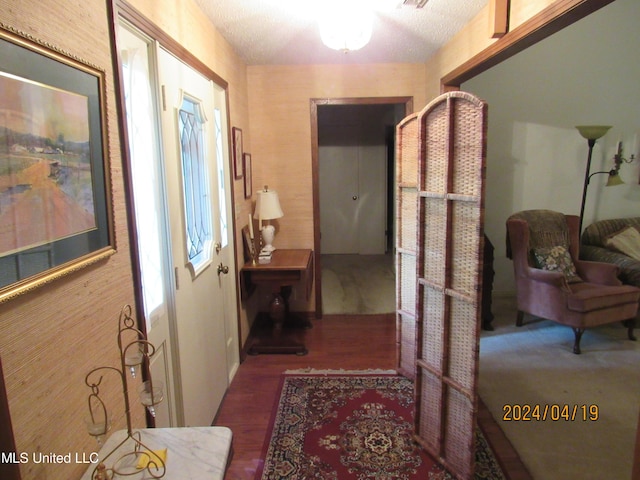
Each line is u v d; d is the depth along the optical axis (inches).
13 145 32.8
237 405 101.0
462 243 70.1
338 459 81.7
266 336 139.1
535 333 139.0
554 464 79.7
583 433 88.7
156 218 68.1
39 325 36.6
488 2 85.8
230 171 111.9
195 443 44.1
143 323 57.3
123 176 53.1
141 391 41.8
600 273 136.4
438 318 77.2
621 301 125.5
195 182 86.1
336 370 118.1
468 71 101.8
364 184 248.2
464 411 72.9
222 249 106.3
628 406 98.0
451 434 76.8
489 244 137.5
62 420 39.9
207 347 91.2
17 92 33.3
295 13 92.3
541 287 132.0
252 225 148.1
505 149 165.6
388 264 231.3
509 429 90.2
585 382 108.7
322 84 143.4
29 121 34.7
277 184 149.5
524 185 168.4
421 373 83.7
